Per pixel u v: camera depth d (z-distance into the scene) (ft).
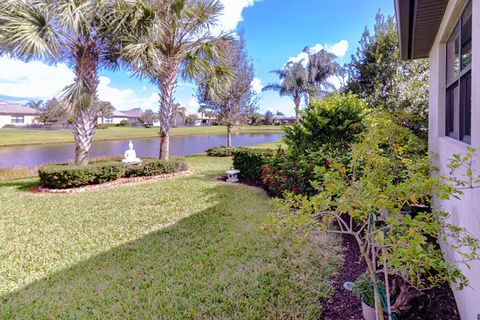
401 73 28.09
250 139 92.99
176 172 28.30
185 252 11.38
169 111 30.27
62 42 22.31
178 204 17.94
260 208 16.98
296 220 6.33
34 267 10.46
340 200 5.98
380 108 21.89
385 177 7.26
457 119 10.30
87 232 13.73
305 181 15.83
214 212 16.31
